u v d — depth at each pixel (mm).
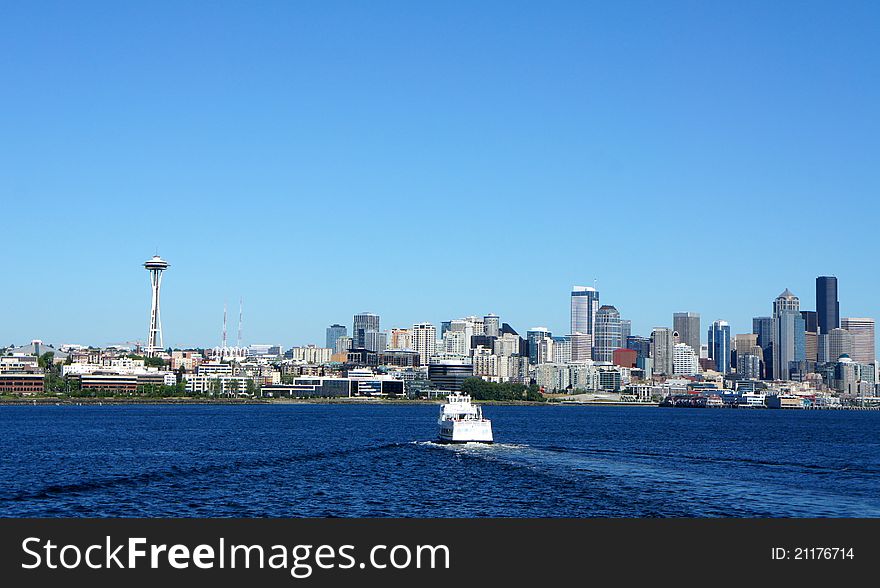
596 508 137125
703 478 167500
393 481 164000
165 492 151000
